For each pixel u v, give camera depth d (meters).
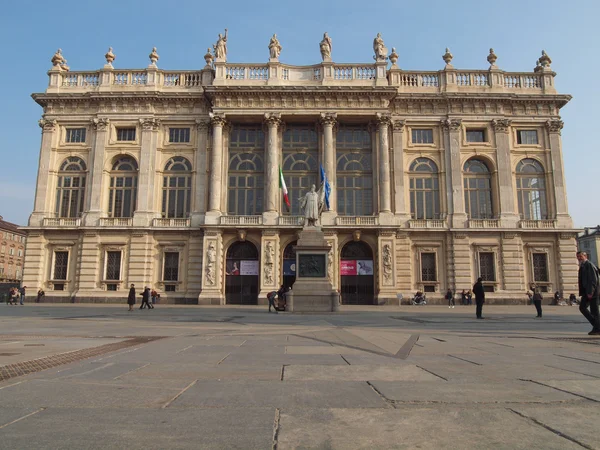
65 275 44.38
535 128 46.84
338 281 42.38
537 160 46.28
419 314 26.09
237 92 44.47
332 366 7.20
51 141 46.12
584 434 3.76
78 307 34.84
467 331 14.05
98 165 45.31
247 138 46.66
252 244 44.34
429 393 5.27
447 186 45.22
